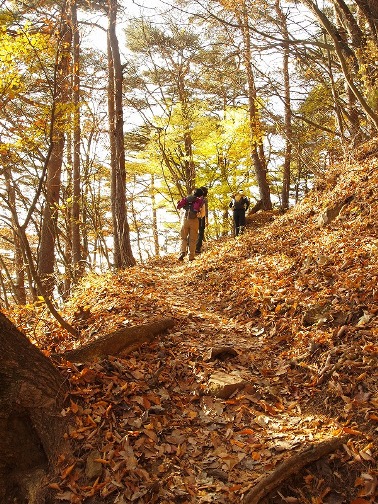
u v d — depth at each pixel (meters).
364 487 3.12
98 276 8.73
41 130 6.98
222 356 4.95
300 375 4.48
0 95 6.00
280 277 6.68
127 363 4.47
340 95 12.24
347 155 9.98
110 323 5.64
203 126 16.98
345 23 10.08
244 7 10.32
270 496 3.13
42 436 3.49
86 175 12.28
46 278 10.23
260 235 10.23
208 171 18.28
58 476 3.34
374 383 3.86
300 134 13.98
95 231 12.80
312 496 3.16
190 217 11.14
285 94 13.91
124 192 10.40
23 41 5.67
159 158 17.39
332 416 3.80
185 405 4.18
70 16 6.84
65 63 7.11
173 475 3.35
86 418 3.67
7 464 3.41
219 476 3.34
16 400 3.41
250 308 6.24
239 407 4.07
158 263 13.38
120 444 3.54
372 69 9.50
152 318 5.71
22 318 6.85
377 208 7.02
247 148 16.80
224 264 8.77
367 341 4.30
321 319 5.00
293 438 3.62
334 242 6.73
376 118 8.79
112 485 3.24
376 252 5.71
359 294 5.03
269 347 5.14
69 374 3.97
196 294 7.82
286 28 10.91
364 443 3.41
